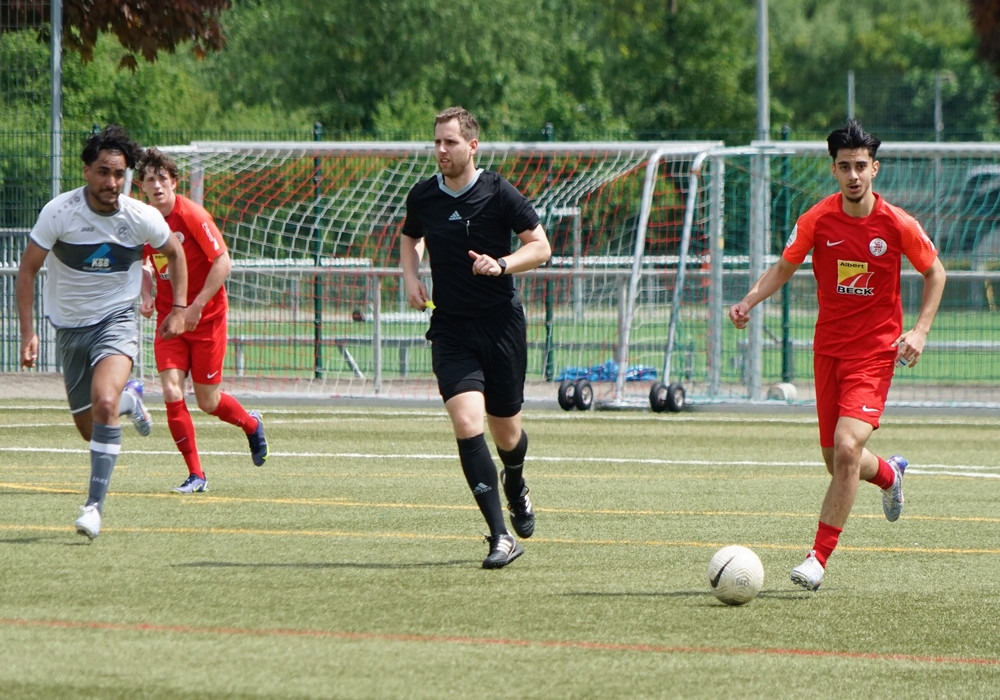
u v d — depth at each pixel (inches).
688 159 1815.9
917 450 1327.5
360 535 831.1
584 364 2018.9
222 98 4734.3
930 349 1999.3
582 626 605.3
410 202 751.7
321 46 4827.8
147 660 542.0
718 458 1242.6
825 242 716.0
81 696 495.8
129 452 1249.4
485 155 1823.3
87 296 794.8
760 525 889.5
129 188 1498.5
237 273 1920.5
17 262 1856.5
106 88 2783.0
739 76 5403.5
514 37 5044.3
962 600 671.1
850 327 715.4
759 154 1688.0
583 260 1972.2
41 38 1879.9
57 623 597.6
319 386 1888.5
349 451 1267.2
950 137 5059.1
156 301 1003.3
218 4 2292.1
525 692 507.2
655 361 1971.0
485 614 624.7
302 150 1802.4
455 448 1293.1
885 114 4842.5
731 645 579.2
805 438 1400.1
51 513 892.0
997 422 1589.6
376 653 556.4
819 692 514.6
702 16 5403.5
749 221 1737.2
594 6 6461.6
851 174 700.0
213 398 1021.2
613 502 984.3
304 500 971.3
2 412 1553.9
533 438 1382.9
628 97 5329.7
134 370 1806.1
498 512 734.5
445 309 744.3
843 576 729.0
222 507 934.4
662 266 2139.5
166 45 2245.3
